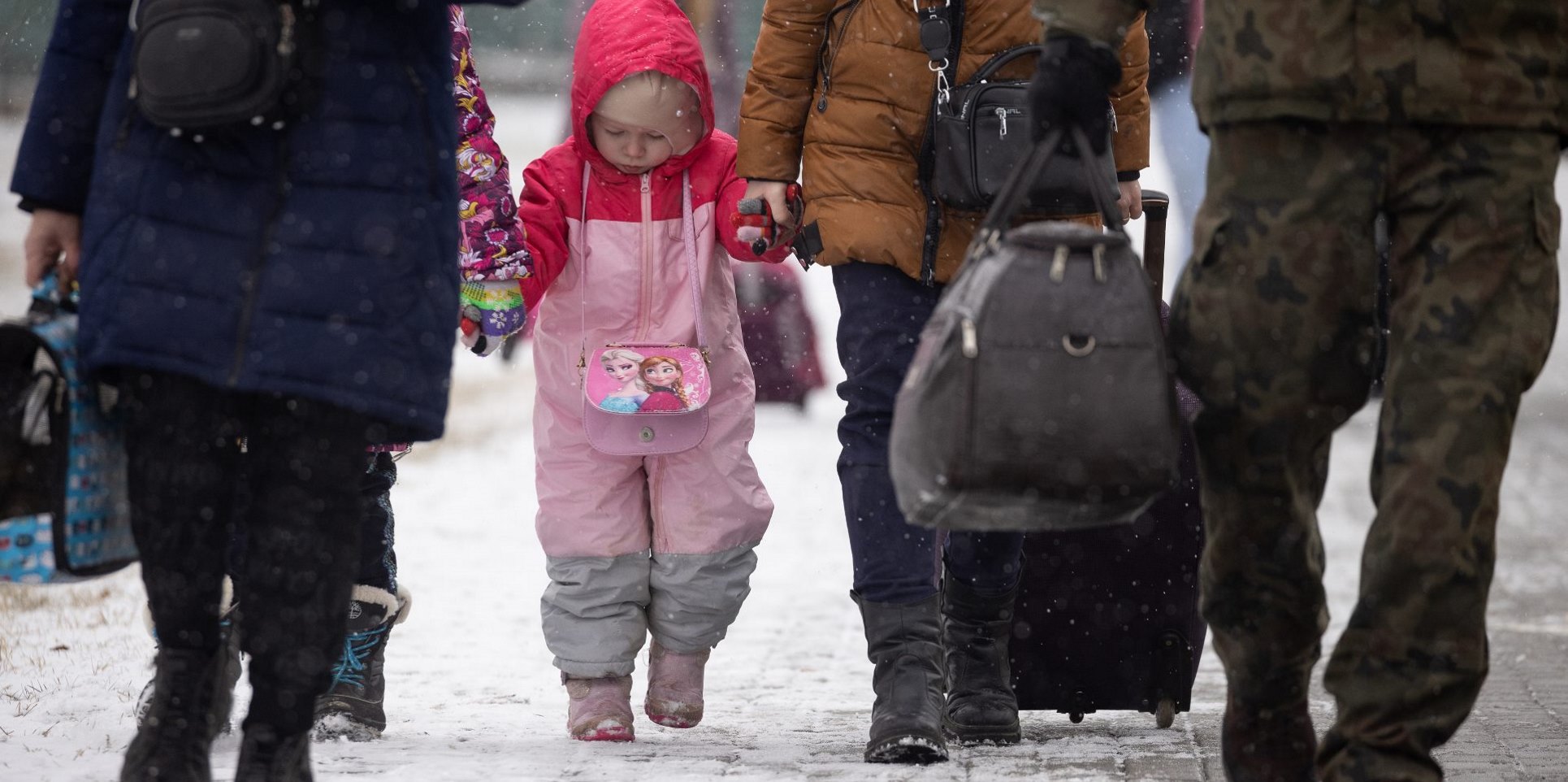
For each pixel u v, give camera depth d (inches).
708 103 745.0
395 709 845.8
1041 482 503.8
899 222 683.4
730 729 785.6
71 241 526.0
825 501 1936.5
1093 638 748.0
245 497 607.2
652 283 752.3
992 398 504.4
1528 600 1359.5
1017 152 663.8
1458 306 492.1
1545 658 1066.7
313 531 503.5
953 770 645.3
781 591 1369.3
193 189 492.1
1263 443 516.1
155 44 482.6
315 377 486.0
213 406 502.6
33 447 504.7
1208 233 514.6
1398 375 498.0
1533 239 498.6
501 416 2807.6
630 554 751.7
